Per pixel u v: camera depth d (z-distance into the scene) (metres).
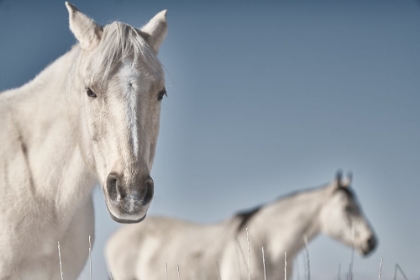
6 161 5.40
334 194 14.58
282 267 13.05
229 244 13.45
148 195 4.59
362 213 14.76
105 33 4.90
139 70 4.73
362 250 14.45
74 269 5.57
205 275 13.48
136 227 15.38
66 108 5.34
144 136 4.66
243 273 12.86
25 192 5.27
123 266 15.14
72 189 5.36
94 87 4.74
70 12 5.17
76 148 5.34
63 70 5.56
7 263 5.14
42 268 5.32
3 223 5.19
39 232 5.26
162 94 4.95
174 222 14.95
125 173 4.54
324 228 14.30
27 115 5.52
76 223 5.51
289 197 14.09
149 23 5.47
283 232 13.33
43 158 5.33
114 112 4.65
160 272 14.30
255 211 13.92
